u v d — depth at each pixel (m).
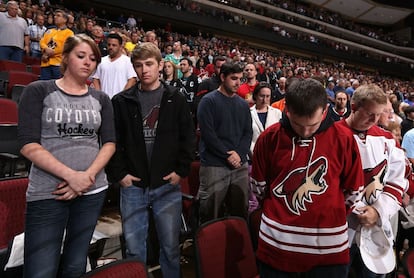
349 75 15.09
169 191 1.78
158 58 1.76
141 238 1.73
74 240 1.34
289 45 18.75
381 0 22.38
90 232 1.38
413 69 23.61
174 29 15.91
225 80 2.30
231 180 2.32
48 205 1.26
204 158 2.32
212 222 1.60
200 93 3.78
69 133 1.30
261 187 1.30
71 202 1.33
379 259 1.38
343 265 1.17
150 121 1.76
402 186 1.42
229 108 2.31
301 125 1.10
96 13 13.32
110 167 1.73
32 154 1.22
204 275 1.49
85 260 1.37
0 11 4.91
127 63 2.96
